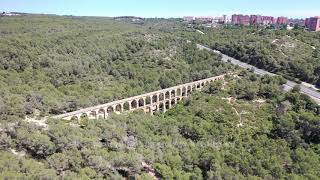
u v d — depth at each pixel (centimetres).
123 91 14512
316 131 10600
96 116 11669
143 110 13500
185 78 17488
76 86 14238
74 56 17700
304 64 19100
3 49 15212
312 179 7569
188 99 13988
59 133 7462
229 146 9094
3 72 13638
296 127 11069
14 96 10712
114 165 6788
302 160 8600
